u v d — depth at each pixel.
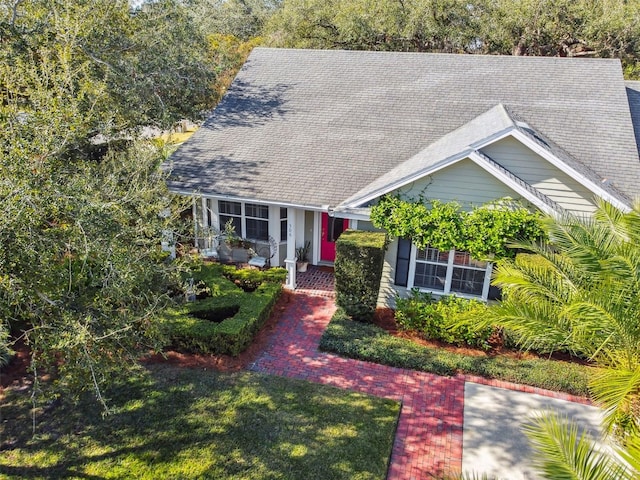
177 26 19.08
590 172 12.25
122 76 15.38
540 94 15.09
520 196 11.33
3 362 9.57
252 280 13.41
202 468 7.59
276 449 7.99
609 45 30.72
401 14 31.64
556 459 4.80
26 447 7.99
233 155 15.34
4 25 11.80
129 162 9.67
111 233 6.83
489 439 8.49
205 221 15.74
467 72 16.44
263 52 19.44
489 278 12.05
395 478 7.62
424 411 9.20
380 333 11.56
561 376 9.96
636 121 15.47
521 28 31.30
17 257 5.91
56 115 7.08
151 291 7.83
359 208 12.42
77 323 5.93
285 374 10.17
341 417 8.80
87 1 14.17
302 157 14.84
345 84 17.25
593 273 7.35
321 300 13.71
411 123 15.30
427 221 11.38
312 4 33.78
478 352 11.09
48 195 6.17
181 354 10.70
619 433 6.59
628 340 6.75
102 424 8.52
